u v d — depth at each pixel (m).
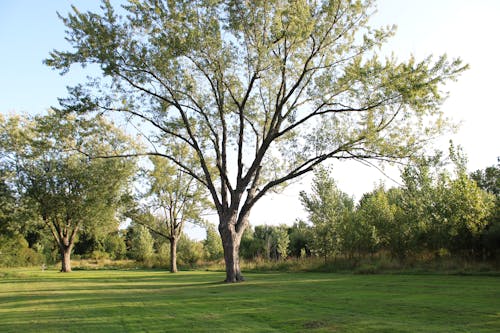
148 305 12.39
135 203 42.44
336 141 21.61
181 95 22.83
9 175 40.75
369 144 20.31
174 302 12.97
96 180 40.59
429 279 18.05
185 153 38.50
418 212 26.00
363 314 9.18
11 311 12.11
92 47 20.38
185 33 20.42
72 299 15.11
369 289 14.80
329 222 32.16
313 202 32.84
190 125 23.56
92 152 26.28
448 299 11.12
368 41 20.28
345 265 28.77
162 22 20.55
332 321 8.41
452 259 22.62
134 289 19.66
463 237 22.83
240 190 22.86
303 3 19.36
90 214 41.81
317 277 23.02
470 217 22.44
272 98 24.66
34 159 40.00
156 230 44.84
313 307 10.65
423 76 18.95
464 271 20.09
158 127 23.17
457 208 22.91
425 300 11.12
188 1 20.06
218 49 20.59
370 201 30.86
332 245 31.61
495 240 20.92
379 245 29.36
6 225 42.12
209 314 10.12
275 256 51.41
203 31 20.19
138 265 55.31
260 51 19.78
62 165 41.41
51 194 41.34
